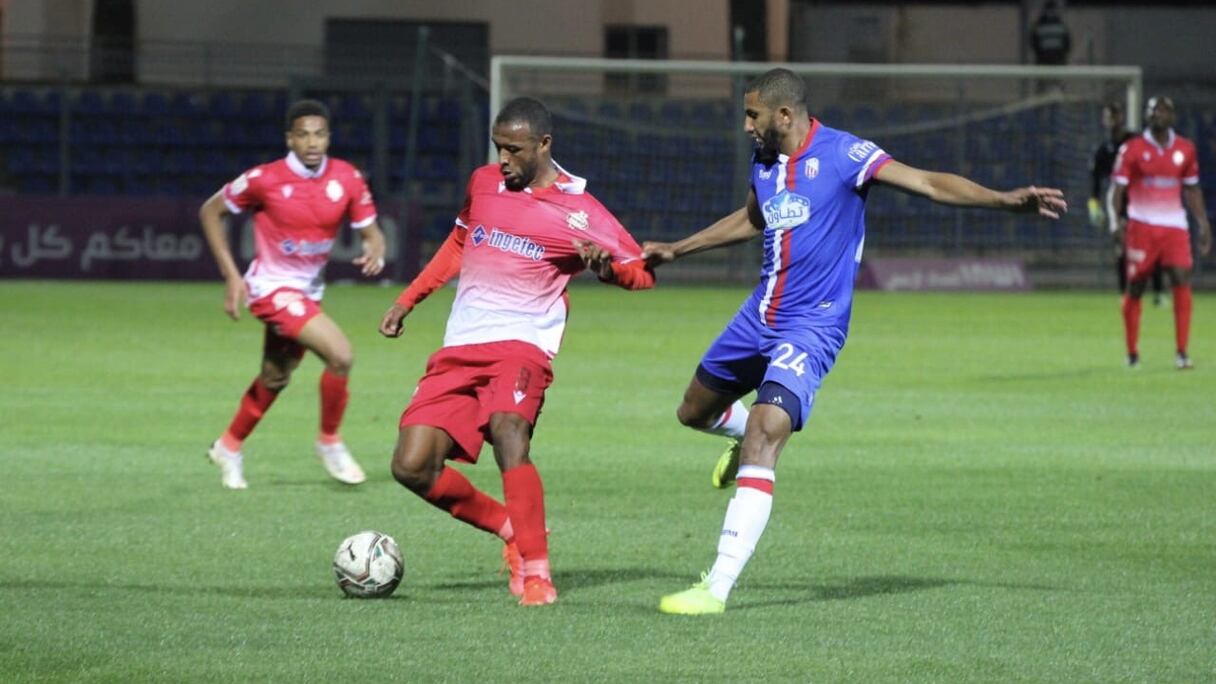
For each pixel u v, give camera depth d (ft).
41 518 94.07
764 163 75.97
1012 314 285.23
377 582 71.82
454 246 77.56
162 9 400.26
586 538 89.66
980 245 376.89
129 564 80.59
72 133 384.68
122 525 91.91
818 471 115.44
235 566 80.38
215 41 402.93
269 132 389.19
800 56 454.40
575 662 60.49
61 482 107.65
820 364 73.61
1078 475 113.91
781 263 75.41
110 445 125.08
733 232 78.79
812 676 58.95
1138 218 187.21
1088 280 373.61
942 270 362.74
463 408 73.61
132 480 108.88
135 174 386.11
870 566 82.07
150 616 67.82
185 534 89.30
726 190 381.40
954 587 76.59
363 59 406.41
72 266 337.31
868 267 362.12
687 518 96.32
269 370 106.63
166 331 227.20
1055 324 261.85
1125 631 67.00
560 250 73.87
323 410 106.11
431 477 73.20
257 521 93.61
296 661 60.13
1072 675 59.52
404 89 370.32
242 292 106.52
